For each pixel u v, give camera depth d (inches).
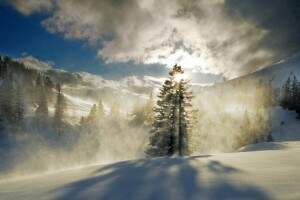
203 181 253.1
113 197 215.3
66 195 231.8
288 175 255.3
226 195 199.8
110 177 313.0
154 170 345.4
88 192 236.5
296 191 195.5
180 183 251.3
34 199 227.9
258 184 225.1
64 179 328.8
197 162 402.0
